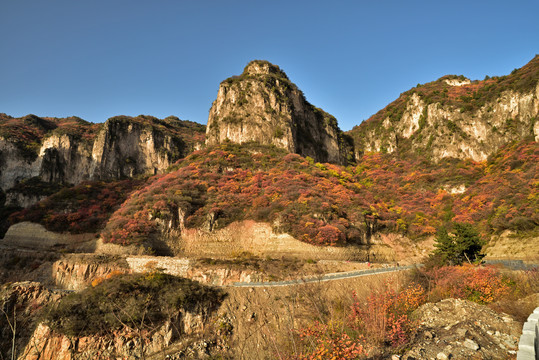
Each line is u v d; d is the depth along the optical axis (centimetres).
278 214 4728
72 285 3728
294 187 5303
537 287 2134
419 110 11288
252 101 8075
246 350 2478
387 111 13012
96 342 2389
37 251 4750
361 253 4800
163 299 2717
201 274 3484
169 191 5188
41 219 5706
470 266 3231
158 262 3772
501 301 2028
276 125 7738
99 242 4784
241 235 4750
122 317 2477
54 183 8519
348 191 6250
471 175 8031
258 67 9938
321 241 4388
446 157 9388
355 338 1717
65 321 2462
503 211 5525
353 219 5191
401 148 11044
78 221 5519
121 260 3938
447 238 3916
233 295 2995
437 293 2509
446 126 10031
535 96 8450
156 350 2434
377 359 1465
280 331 2541
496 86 9956
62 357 2319
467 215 6197
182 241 4669
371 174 9381
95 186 7244
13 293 2933
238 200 5106
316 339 1770
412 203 7481
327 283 3219
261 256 4416
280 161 6669
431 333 1622
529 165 6775
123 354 2367
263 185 5591
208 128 8594
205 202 5128
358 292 3075
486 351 1370
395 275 3512
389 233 5750
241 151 6981
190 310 2731
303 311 2769
